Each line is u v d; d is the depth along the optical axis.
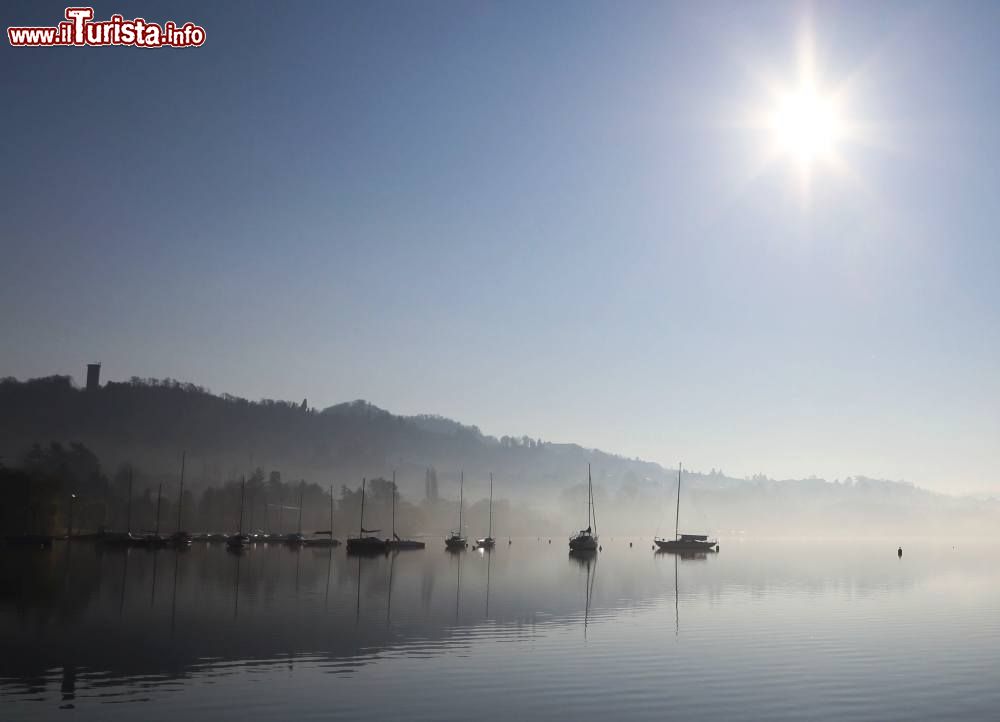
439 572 119.81
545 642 53.38
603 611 70.19
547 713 36.34
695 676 43.69
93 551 165.12
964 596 87.56
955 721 36.16
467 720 35.22
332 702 37.53
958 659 49.16
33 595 77.31
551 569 131.62
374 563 142.88
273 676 42.44
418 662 46.34
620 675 43.62
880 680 43.38
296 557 159.12
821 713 37.09
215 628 57.91
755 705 38.16
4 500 181.62
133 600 74.50
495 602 76.75
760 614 69.25
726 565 148.50
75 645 50.69
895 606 76.88
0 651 48.59
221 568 120.00
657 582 104.06
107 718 34.66
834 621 65.25
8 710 35.75
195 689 39.59
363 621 62.25
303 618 63.50
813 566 146.38
